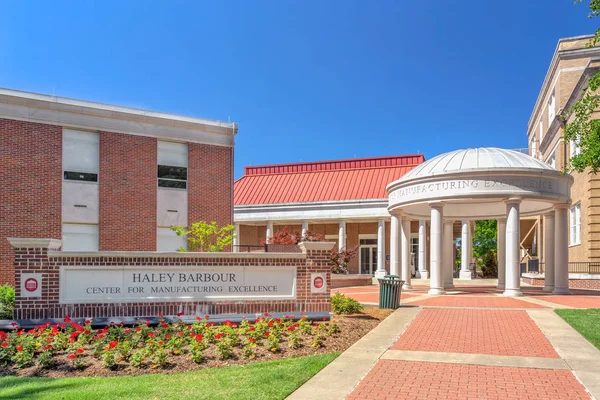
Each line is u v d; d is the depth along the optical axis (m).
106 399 6.94
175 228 23.55
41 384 7.83
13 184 21.50
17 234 21.39
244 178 50.81
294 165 49.94
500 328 12.12
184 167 25.67
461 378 7.98
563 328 12.05
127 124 24.16
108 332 10.61
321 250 13.67
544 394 7.18
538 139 43.75
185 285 12.88
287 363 8.91
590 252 26.12
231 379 7.91
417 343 10.52
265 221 43.00
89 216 23.08
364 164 47.84
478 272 48.84
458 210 26.98
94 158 23.48
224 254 13.10
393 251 24.84
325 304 13.55
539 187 20.30
